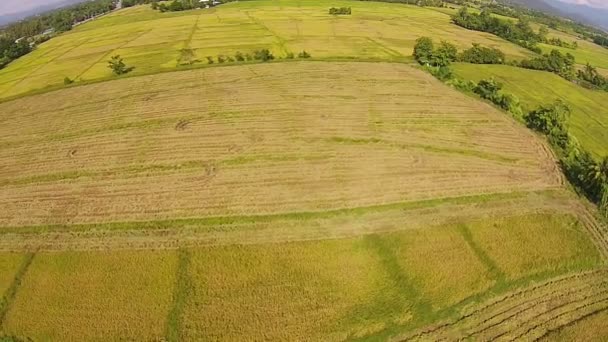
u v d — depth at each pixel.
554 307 34.28
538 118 61.78
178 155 53.84
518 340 31.53
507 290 35.53
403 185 47.75
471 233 41.28
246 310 33.09
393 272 36.69
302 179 48.47
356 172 49.78
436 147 55.72
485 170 51.22
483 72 91.69
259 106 66.25
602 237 41.56
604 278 37.00
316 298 34.16
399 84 76.12
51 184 49.84
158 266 37.19
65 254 39.12
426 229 41.56
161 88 74.75
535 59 98.44
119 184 48.91
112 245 39.97
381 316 32.91
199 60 89.62
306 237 40.25
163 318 32.56
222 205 44.66
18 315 33.38
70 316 33.03
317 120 61.84
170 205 45.00
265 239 40.03
